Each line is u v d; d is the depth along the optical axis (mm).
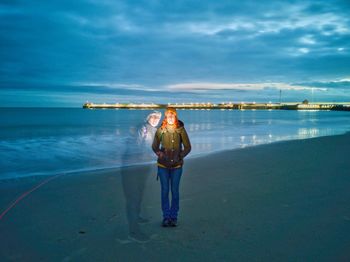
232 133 26500
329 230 4863
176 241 4551
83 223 5320
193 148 16297
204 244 4438
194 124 43688
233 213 5711
